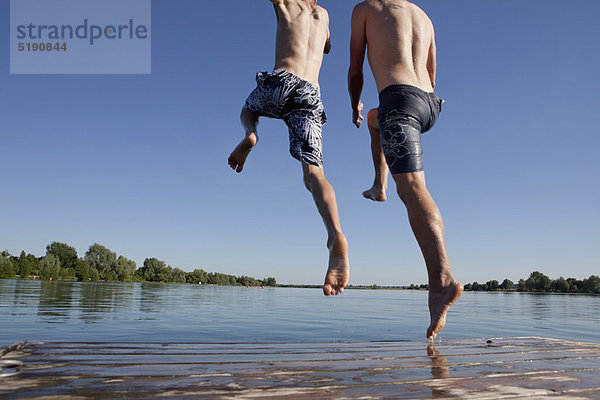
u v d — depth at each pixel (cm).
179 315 1188
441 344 259
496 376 158
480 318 1270
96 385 131
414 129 234
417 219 222
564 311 1767
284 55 250
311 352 212
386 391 131
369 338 728
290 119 242
